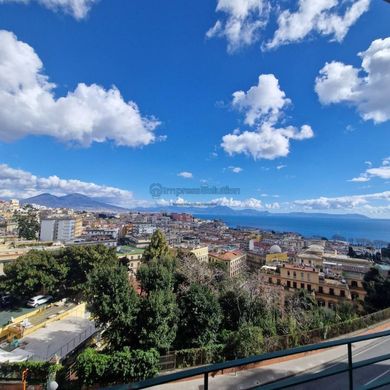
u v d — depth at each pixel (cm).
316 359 1462
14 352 1831
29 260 3834
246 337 1501
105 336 1620
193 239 8375
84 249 4228
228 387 1214
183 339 1641
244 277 2280
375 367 1262
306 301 2442
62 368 1437
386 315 2083
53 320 2625
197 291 1725
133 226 10212
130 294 1650
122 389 161
